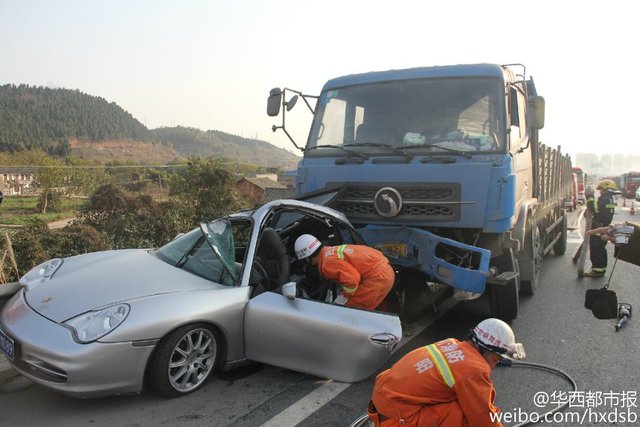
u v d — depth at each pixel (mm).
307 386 4172
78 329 3518
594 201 8586
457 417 2646
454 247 5145
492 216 4980
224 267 4371
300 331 4020
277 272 4598
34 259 9055
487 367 2658
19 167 56844
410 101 5633
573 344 5359
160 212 15688
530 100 5480
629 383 4391
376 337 3916
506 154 5078
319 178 5754
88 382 3414
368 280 4559
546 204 8242
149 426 3479
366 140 5684
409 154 5281
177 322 3701
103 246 11688
